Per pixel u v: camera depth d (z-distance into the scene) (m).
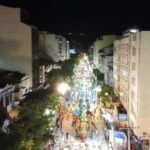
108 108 73.94
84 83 124.62
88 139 63.41
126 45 72.56
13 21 73.62
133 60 62.31
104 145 60.09
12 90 58.91
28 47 74.19
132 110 62.53
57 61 135.75
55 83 82.44
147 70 56.16
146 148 54.88
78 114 76.38
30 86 74.56
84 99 91.88
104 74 134.75
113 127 58.94
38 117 45.38
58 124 68.81
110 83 112.69
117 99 83.75
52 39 125.88
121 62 81.44
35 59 81.31
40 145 41.44
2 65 74.69
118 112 68.62
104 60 136.25
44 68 99.62
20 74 71.44
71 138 63.34
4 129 45.53
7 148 32.16
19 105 54.12
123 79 77.00
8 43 74.12
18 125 40.19
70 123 73.88
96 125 73.06
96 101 90.75
